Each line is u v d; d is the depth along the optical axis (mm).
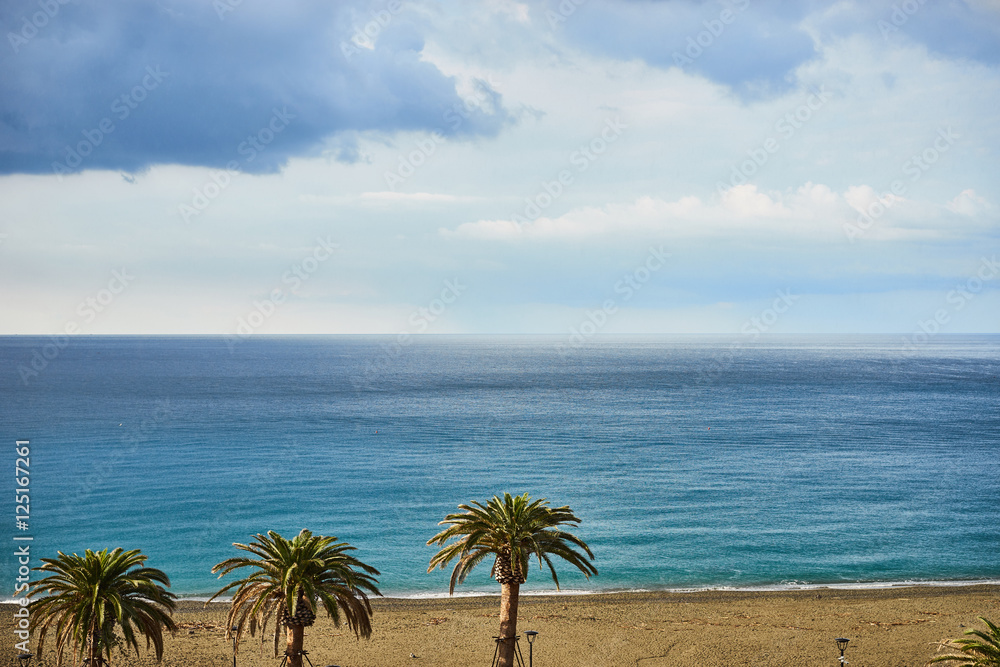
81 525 75688
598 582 57188
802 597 51781
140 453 119250
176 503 85500
